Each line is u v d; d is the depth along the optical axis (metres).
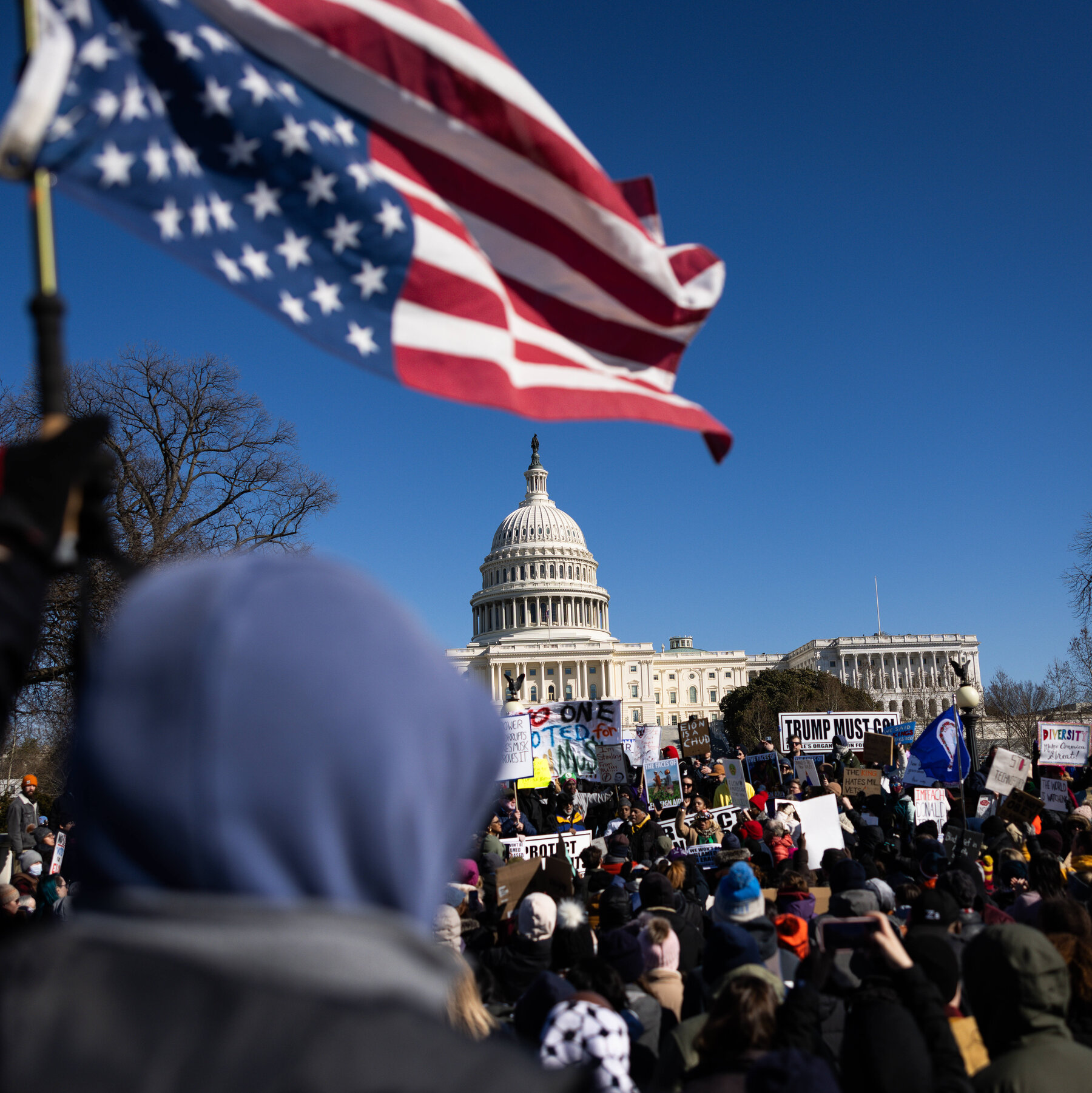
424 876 1.38
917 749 22.06
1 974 1.24
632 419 5.61
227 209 4.62
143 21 4.46
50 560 1.96
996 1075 4.97
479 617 173.25
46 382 3.15
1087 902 10.91
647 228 6.23
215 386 39.88
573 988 6.81
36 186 3.27
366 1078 1.14
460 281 5.16
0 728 1.80
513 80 5.37
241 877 1.22
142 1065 1.13
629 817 20.05
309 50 4.97
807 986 5.35
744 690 118.88
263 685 1.29
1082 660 68.19
